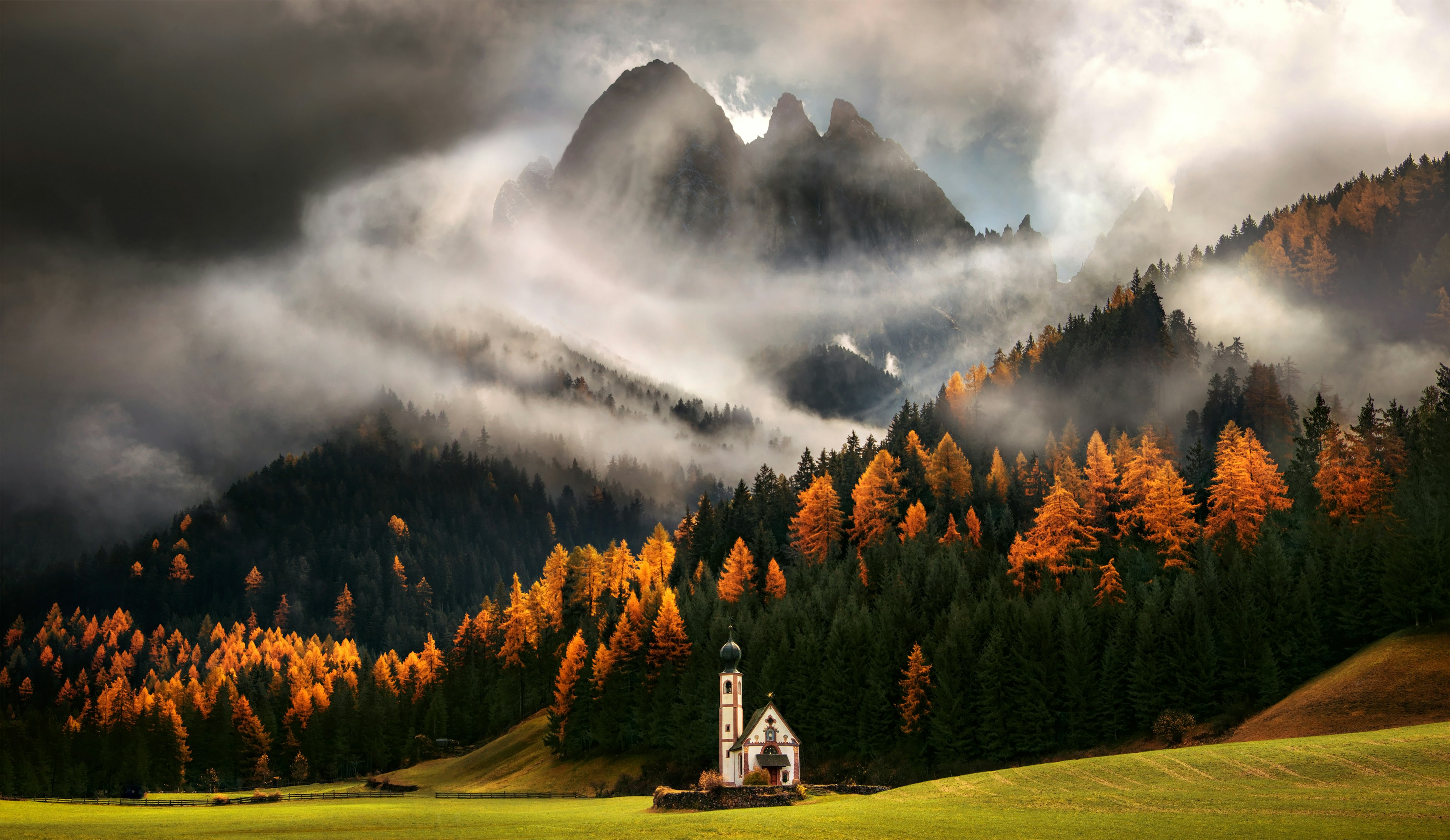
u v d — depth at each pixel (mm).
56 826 82812
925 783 85250
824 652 122750
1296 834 52750
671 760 125000
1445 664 90125
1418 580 100188
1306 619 103438
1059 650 110188
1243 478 127875
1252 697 101125
